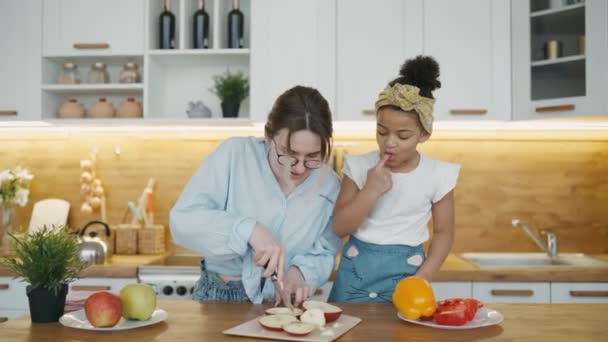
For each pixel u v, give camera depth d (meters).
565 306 1.34
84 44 2.65
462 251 2.88
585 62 2.38
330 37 2.56
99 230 2.77
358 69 2.56
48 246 1.16
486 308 1.28
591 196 2.86
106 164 2.96
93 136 2.98
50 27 2.66
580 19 2.41
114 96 2.92
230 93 2.66
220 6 2.71
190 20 2.80
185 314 1.23
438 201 1.60
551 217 2.87
